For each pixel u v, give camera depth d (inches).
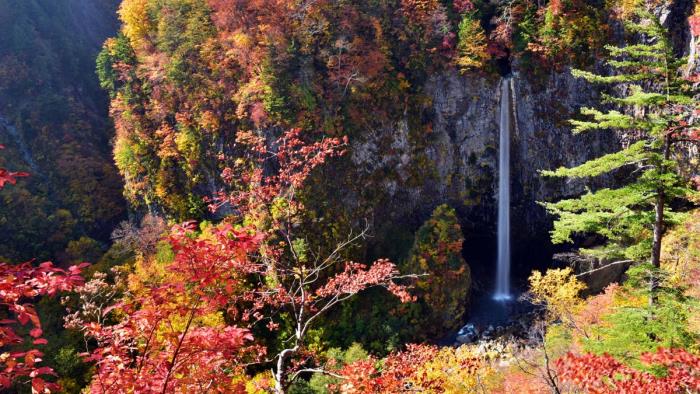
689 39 1533.0
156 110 1811.0
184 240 292.4
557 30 1713.8
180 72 1727.4
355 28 1695.4
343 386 389.7
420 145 1798.7
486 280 1836.9
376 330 1422.2
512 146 1836.9
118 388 279.6
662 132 544.7
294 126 1560.0
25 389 1052.5
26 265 245.9
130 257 1646.2
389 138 1743.4
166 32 1761.8
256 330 1336.1
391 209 1768.0
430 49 1732.3
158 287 304.3
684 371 362.6
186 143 1724.9
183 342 309.6
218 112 1673.2
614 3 1680.6
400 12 1755.7
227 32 1656.0
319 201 1571.1
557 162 1796.3
